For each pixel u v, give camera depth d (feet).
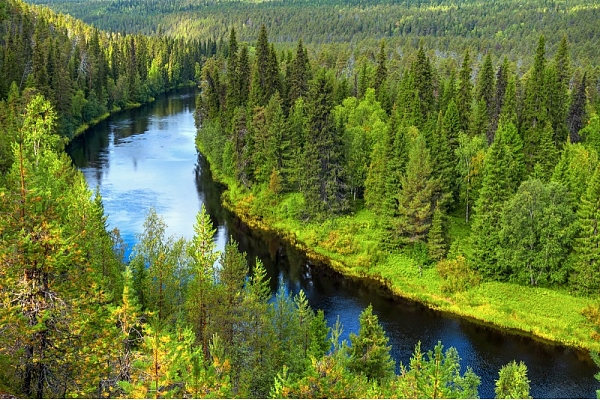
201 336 115.85
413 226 201.05
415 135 246.88
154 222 178.70
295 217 246.47
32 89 309.42
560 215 179.32
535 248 182.60
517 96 293.23
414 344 158.20
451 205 234.99
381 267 203.92
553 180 200.13
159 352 68.33
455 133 252.42
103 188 286.66
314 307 178.91
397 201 216.13
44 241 75.72
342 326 166.30
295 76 315.58
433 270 196.44
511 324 166.61
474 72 513.04
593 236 172.86
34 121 169.37
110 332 80.69
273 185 259.80
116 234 174.40
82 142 383.65
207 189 293.02
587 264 173.47
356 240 219.00
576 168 198.18
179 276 138.82
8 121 264.72
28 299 75.25
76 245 80.53
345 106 304.09
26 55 430.20
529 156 235.40
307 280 199.11
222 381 74.49
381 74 336.70
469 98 273.95
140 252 160.35
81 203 133.69
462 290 183.83
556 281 181.16
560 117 246.06
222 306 114.42
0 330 72.54
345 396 77.15
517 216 179.93
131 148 373.81
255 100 310.86
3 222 75.00
